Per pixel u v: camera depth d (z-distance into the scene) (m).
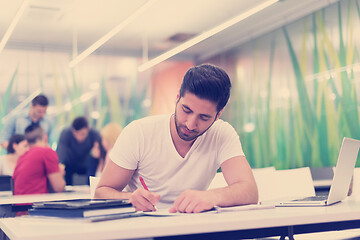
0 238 1.31
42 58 7.00
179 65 7.79
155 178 1.53
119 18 5.94
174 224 0.87
